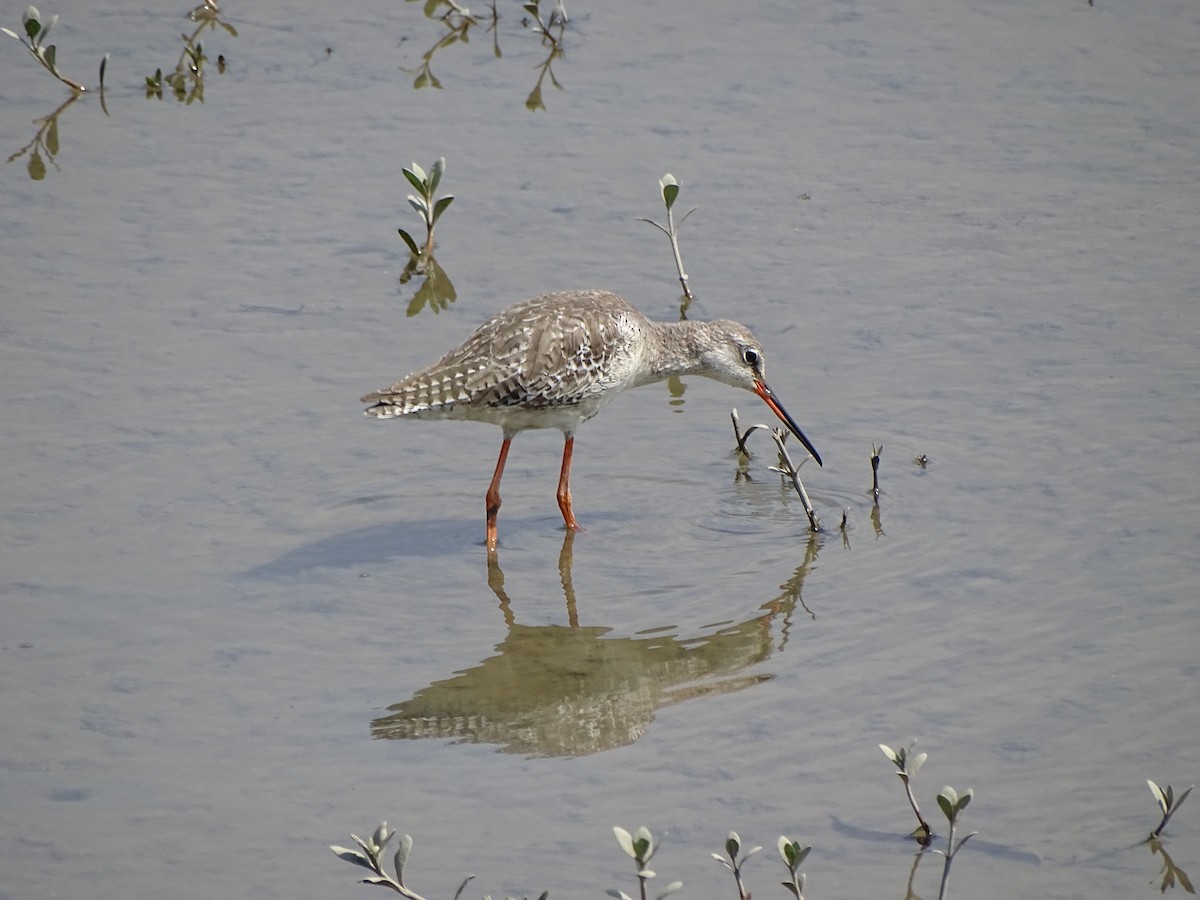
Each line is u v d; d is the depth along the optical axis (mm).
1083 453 15242
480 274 18844
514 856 10219
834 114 22328
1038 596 13203
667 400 17609
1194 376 16328
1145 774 10953
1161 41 24016
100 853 10203
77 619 12961
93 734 11500
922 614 13102
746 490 15516
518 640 12984
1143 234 19203
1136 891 9844
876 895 9867
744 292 18422
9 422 15734
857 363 17109
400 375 16844
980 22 24953
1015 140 21484
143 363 16938
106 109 22641
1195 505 14297
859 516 14758
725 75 23484
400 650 12789
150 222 19844
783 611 13328
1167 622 12695
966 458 15375
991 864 10133
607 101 22844
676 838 10414
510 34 25031
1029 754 11203
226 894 9844
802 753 11336
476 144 21766
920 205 20109
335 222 19953
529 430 16922
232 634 12891
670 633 13062
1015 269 18625
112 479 14984
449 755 11398
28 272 18609
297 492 15133
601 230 19797
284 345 17422
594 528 14914
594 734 11672
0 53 24266
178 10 25906
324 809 10727
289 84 23453
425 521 14984
